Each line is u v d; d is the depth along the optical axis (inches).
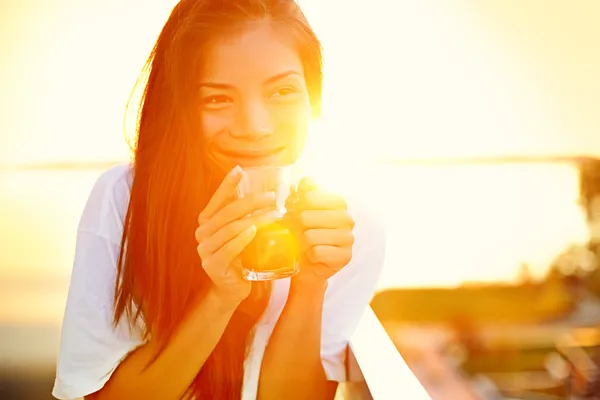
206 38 41.3
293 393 47.0
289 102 42.9
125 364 45.7
